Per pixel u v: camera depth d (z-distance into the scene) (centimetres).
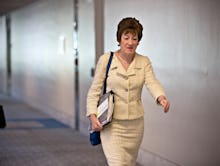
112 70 373
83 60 879
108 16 729
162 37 560
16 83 1550
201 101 474
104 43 754
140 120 382
